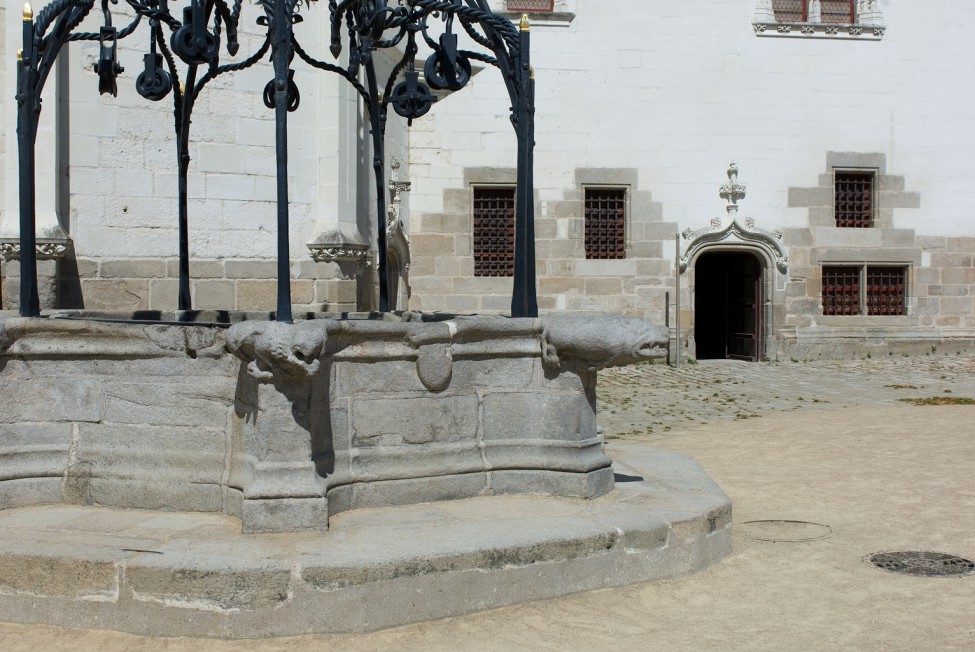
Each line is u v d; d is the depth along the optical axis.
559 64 18.73
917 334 19.91
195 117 11.95
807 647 4.11
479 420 5.59
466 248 18.50
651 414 12.34
